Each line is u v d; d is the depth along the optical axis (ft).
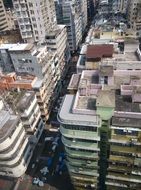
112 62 186.29
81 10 477.36
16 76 247.50
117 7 507.71
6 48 243.19
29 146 215.31
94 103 145.07
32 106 218.18
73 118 134.31
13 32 382.42
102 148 149.28
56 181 205.98
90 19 625.82
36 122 230.07
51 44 313.12
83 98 151.12
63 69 352.28
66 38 373.40
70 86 166.09
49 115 274.98
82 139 142.00
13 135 178.70
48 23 329.93
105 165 160.45
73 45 428.15
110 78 159.84
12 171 194.70
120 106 139.95
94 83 167.12
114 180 160.76
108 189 172.45
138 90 143.23
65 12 390.01
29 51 234.17
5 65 256.93
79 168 163.63
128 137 132.05
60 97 312.29
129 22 386.93
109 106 127.24
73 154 153.79
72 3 394.93
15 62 247.09
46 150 236.02
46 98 259.39
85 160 155.43
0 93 218.59
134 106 139.03
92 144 143.54
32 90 236.22
